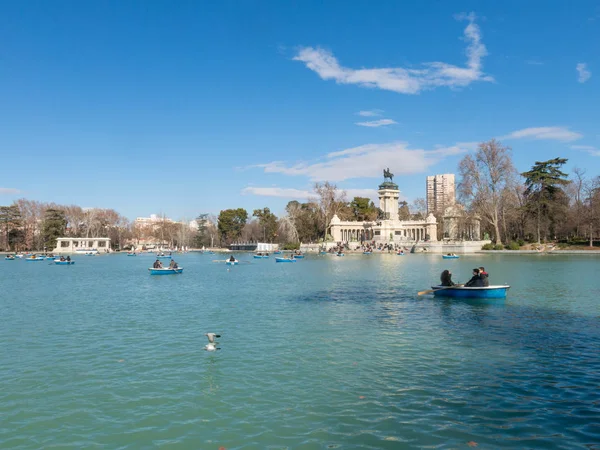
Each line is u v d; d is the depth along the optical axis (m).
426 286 48.91
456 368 18.84
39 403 15.64
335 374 18.23
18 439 13.16
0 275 72.19
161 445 12.70
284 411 14.76
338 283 52.88
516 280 52.00
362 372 18.45
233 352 21.53
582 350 21.41
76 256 160.50
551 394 15.93
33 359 20.69
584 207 120.06
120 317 30.91
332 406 15.09
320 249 151.50
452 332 25.39
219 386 17.03
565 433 13.06
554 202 124.50
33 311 33.72
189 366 19.48
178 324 28.28
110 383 17.48
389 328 26.56
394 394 16.06
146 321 29.34
